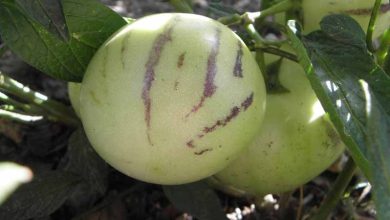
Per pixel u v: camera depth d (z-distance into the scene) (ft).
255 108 0.82
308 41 0.86
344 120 0.76
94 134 0.82
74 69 0.91
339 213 1.32
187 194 1.06
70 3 0.85
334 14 0.91
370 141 0.64
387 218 0.61
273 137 0.96
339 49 0.85
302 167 0.99
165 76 0.77
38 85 1.55
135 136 0.78
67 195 1.04
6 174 1.02
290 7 1.00
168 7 1.90
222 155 0.82
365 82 0.80
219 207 1.07
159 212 1.30
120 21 0.88
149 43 0.79
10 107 1.24
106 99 0.79
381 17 1.01
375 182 0.62
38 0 0.75
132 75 0.78
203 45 0.79
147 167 0.80
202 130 0.78
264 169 0.98
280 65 0.99
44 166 1.34
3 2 0.85
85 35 0.88
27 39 0.87
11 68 1.56
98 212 1.23
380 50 0.97
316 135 0.98
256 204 1.32
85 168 1.10
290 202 1.33
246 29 0.94
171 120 0.76
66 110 1.23
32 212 1.01
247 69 0.81
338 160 1.37
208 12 1.10
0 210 0.99
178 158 0.79
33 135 1.39
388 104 0.77
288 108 0.96
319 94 0.76
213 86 0.77
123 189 1.30
